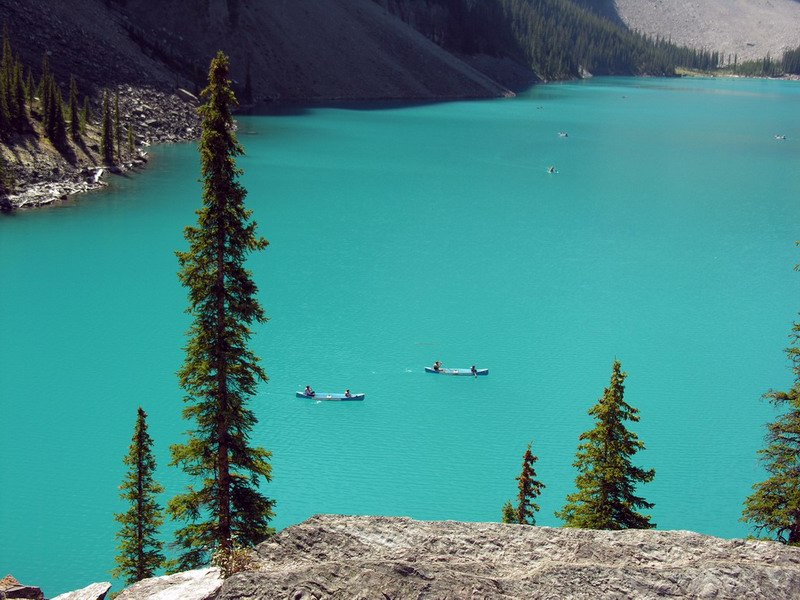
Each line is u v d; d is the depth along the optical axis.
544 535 17.45
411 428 63.34
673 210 141.75
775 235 126.19
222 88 30.05
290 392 68.75
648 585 15.13
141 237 109.25
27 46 175.62
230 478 31.56
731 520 52.91
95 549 47.00
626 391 71.12
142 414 36.84
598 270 105.38
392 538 17.42
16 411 63.25
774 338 84.12
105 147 144.62
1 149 128.12
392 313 87.19
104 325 80.50
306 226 120.75
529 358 77.31
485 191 152.00
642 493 55.69
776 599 14.91
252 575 15.35
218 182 30.58
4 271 94.56
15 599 23.27
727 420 66.50
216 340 31.17
